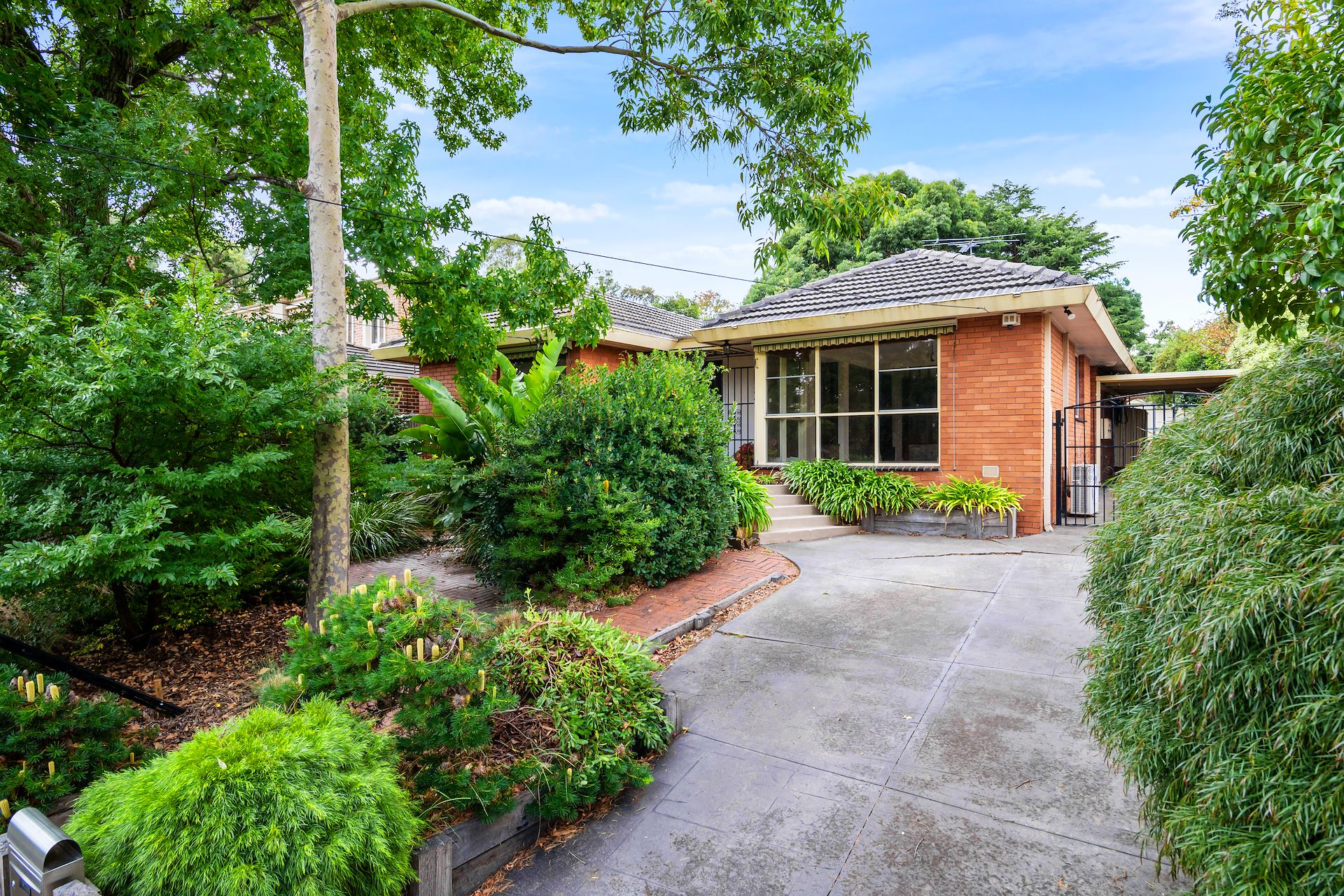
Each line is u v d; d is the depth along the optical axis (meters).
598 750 3.11
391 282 6.53
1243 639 1.76
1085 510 10.34
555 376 8.71
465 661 2.77
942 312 9.07
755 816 3.03
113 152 5.36
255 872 1.77
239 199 6.36
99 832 1.92
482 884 2.67
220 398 4.03
